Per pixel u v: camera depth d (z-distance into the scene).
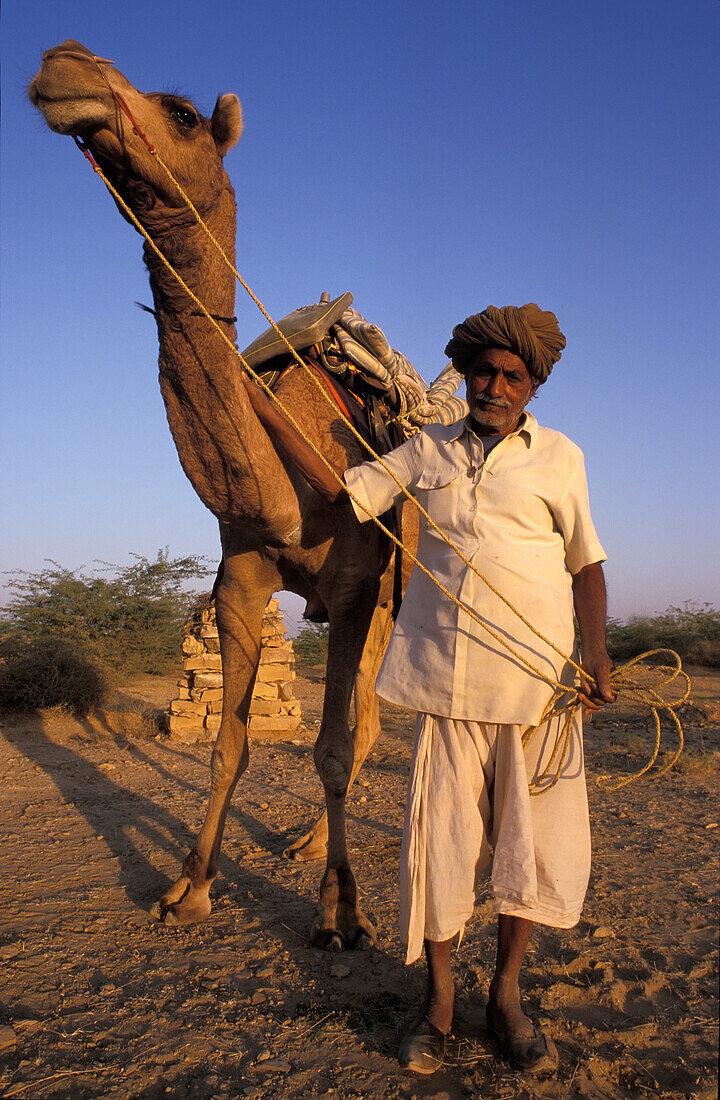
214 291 2.94
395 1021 2.97
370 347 4.01
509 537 2.71
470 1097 2.53
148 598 16.20
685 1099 2.51
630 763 7.57
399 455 3.03
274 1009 3.04
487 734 2.74
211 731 9.15
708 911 3.99
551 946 3.59
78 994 3.12
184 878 3.89
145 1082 2.56
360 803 6.25
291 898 4.21
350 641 3.84
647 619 19.89
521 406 2.81
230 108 2.96
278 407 3.24
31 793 6.47
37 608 15.75
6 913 3.90
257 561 3.76
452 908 2.65
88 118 2.55
